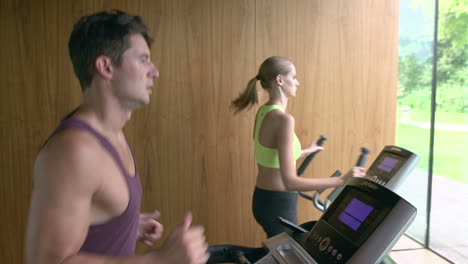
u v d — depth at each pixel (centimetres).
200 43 271
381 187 108
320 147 220
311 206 302
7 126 258
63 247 74
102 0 258
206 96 276
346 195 119
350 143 297
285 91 204
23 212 265
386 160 198
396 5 294
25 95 257
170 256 76
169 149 276
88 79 88
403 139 371
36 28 254
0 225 265
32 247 74
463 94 333
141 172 275
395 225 97
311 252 113
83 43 86
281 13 279
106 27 86
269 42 279
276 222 201
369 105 297
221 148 282
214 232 289
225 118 280
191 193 283
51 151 77
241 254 142
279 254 116
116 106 90
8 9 250
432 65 325
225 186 286
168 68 269
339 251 104
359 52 292
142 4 262
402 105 371
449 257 316
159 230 123
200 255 78
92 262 74
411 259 316
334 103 292
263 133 198
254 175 289
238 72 277
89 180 78
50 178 75
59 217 74
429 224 335
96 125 87
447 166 336
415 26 356
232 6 273
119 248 93
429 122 336
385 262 107
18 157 261
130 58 88
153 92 270
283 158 187
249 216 292
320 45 286
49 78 258
